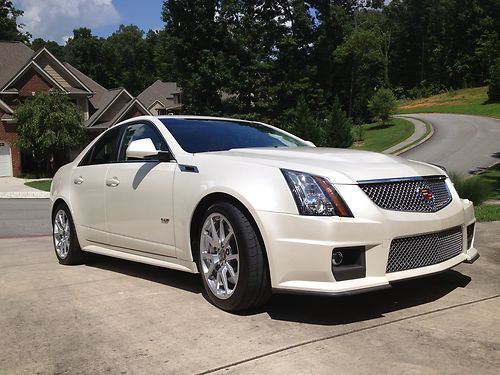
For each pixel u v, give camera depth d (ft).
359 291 11.44
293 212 11.73
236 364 10.00
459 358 10.14
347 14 190.08
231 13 146.72
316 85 164.14
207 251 13.56
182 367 9.95
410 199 12.74
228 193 12.73
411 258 12.53
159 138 15.85
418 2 320.29
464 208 14.51
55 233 19.88
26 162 109.29
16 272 17.93
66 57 300.81
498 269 17.20
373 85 232.73
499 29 283.79
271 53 161.27
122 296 14.57
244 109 154.10
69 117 100.99
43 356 10.60
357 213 11.70
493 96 208.03
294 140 17.84
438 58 305.53
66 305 13.85
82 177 18.34
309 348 10.66
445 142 115.34
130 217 15.97
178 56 153.07
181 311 13.12
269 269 12.09
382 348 10.62
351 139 119.24
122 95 124.57
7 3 212.02
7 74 114.62
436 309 13.09
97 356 10.55
